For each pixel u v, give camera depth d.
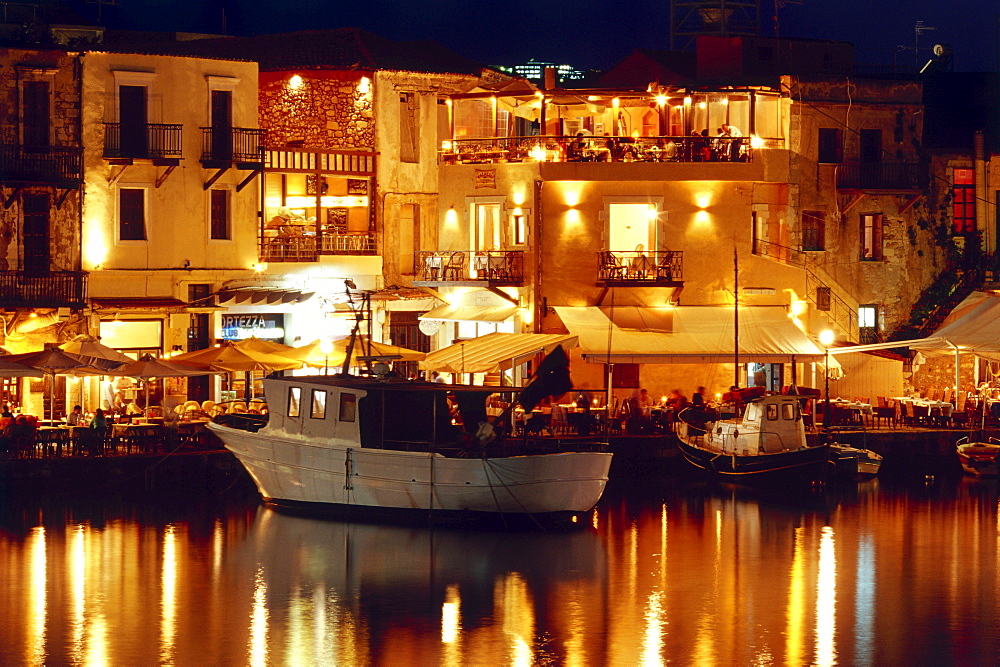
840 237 96.31
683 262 91.50
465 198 93.69
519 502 66.12
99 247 86.25
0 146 82.94
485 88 93.88
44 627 51.91
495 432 69.75
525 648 49.94
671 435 81.81
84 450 74.56
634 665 48.34
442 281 92.81
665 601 55.88
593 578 59.09
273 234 93.81
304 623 52.56
